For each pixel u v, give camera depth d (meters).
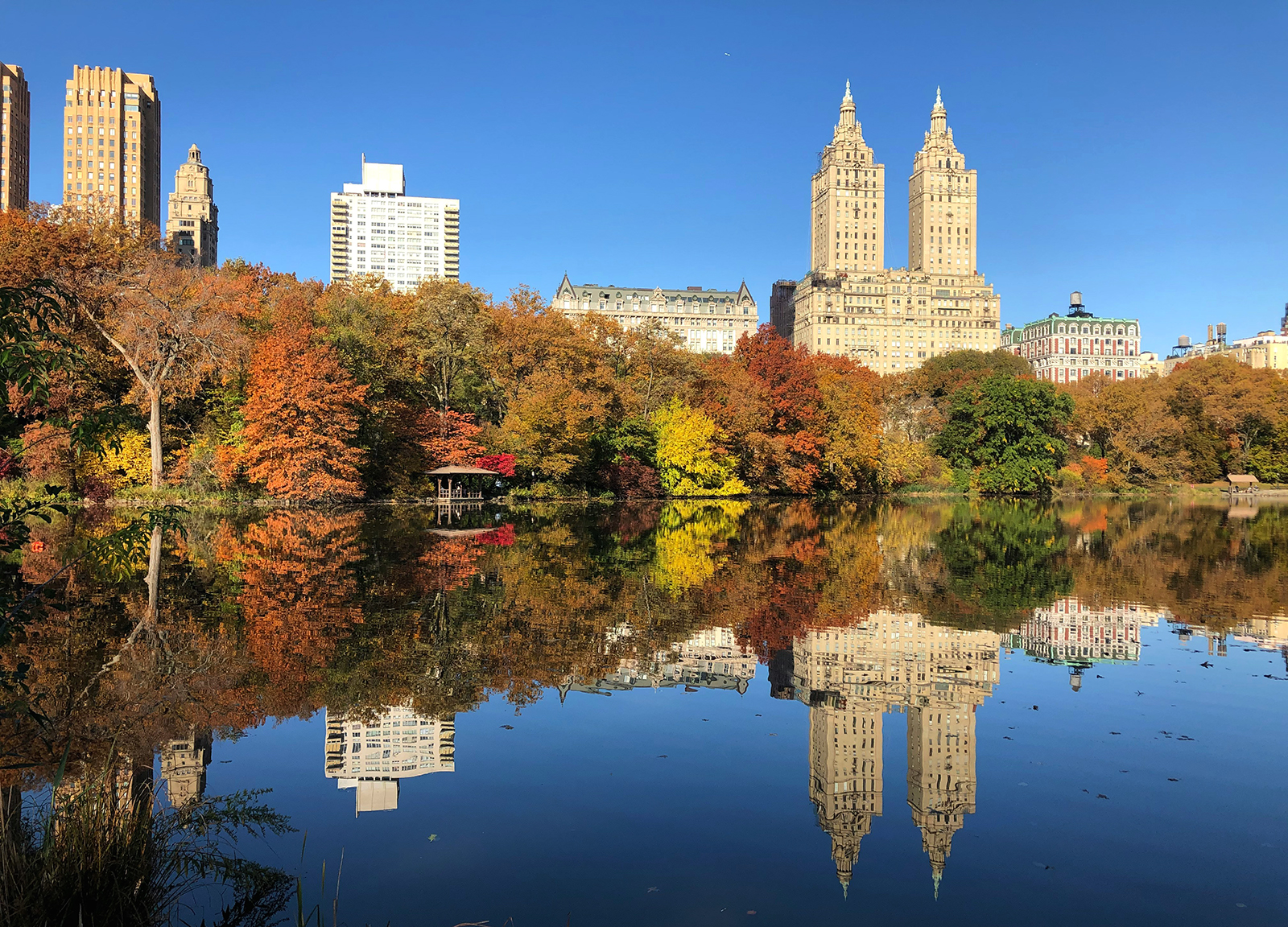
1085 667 13.01
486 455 57.19
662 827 7.32
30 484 36.47
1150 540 33.94
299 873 6.41
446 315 56.22
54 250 43.78
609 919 5.82
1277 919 5.96
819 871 6.59
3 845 5.40
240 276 57.47
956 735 9.91
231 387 47.94
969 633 15.36
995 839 7.22
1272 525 43.06
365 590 18.45
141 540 8.01
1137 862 6.84
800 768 8.77
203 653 12.59
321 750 8.92
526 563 23.81
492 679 11.79
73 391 38.50
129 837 5.70
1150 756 9.25
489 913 5.88
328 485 45.22
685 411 67.69
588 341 67.31
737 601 18.30
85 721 9.54
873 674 12.52
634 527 38.53
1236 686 12.08
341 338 50.28
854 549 29.73
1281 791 8.30
